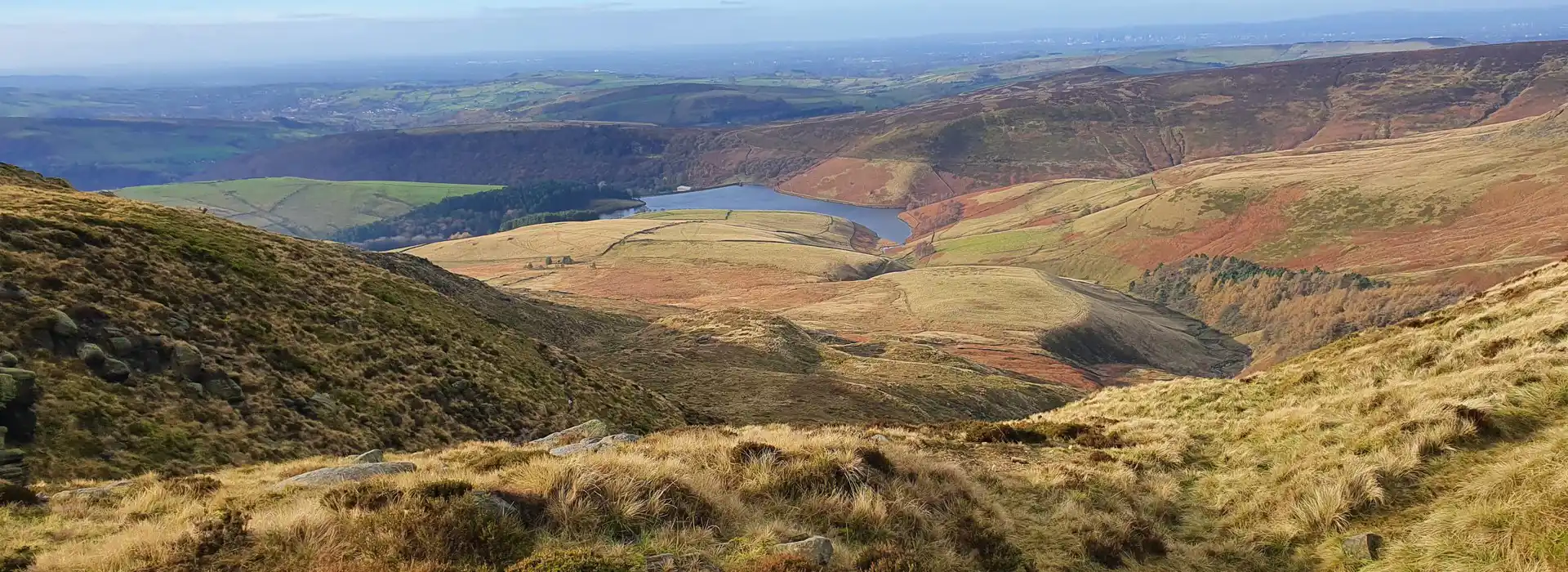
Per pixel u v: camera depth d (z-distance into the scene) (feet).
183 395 85.66
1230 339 627.46
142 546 32.04
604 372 180.34
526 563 29.63
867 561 34.55
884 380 271.90
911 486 43.34
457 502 33.27
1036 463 56.95
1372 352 75.82
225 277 123.95
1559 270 88.84
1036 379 405.39
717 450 46.62
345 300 139.44
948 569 36.17
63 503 43.29
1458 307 92.12
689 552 32.65
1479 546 33.24
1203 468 55.88
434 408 112.47
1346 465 44.86
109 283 103.81
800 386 233.55
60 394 74.18
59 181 211.41
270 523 33.35
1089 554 40.60
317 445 90.07
